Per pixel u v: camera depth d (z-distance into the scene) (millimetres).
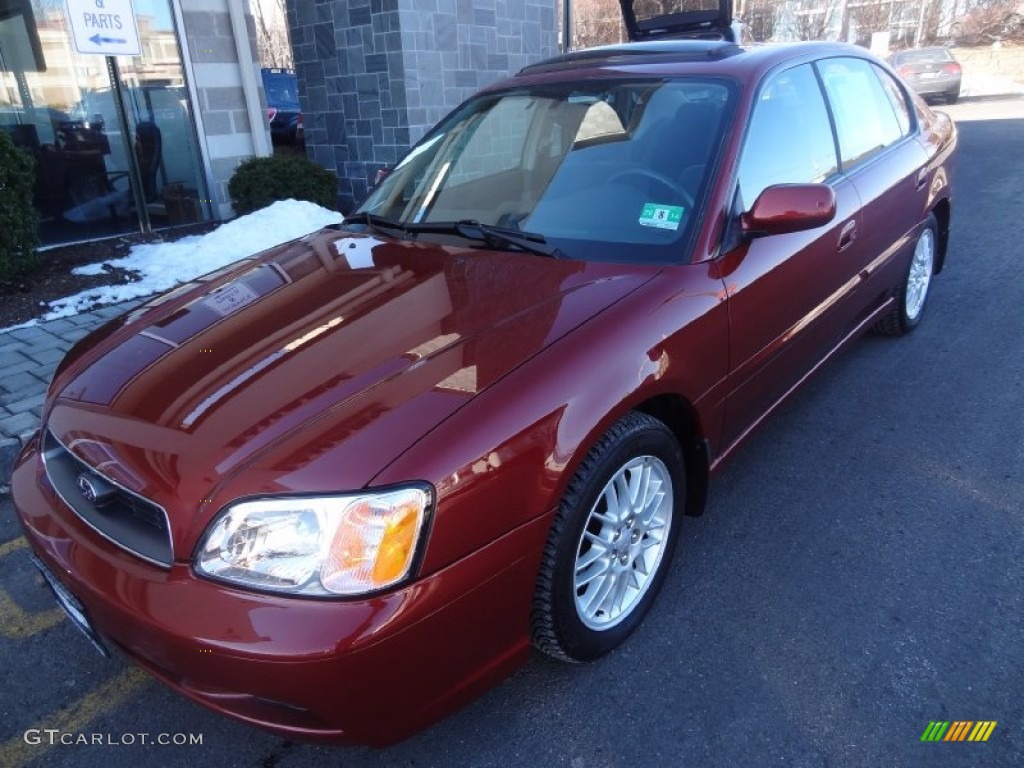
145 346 2340
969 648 2326
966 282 5711
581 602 2174
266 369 2049
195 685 1769
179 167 8055
